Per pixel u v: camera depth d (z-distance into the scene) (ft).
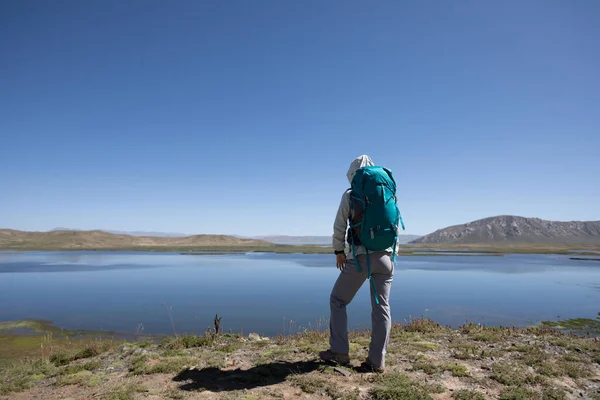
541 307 85.05
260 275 170.19
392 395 11.80
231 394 12.55
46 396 13.64
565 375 14.83
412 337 22.36
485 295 104.78
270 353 18.03
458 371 14.67
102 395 13.17
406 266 232.94
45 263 254.27
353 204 13.57
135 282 141.28
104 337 57.93
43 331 63.77
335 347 14.48
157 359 17.85
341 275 14.43
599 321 66.59
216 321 25.29
